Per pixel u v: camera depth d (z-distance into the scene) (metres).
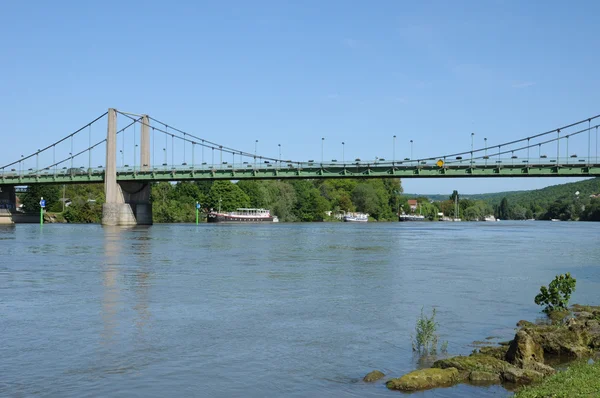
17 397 15.10
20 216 163.00
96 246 66.62
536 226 182.00
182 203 191.00
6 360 18.36
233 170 127.00
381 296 30.75
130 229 119.31
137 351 19.42
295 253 58.47
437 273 41.25
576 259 53.53
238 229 125.19
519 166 108.00
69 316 24.98
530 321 24.52
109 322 23.83
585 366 16.45
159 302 28.50
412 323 24.00
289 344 20.48
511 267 45.78
